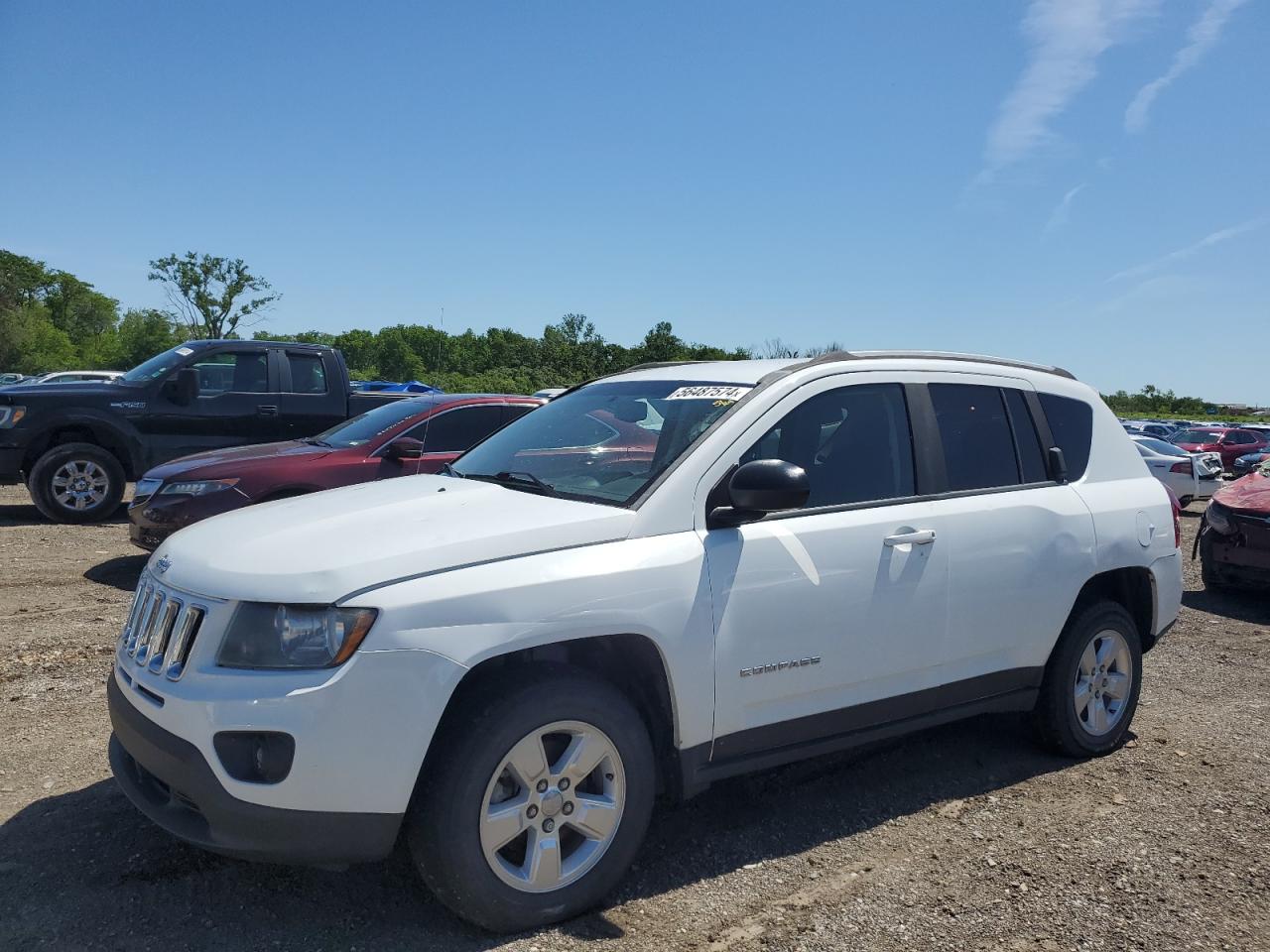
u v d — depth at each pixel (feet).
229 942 9.34
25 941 9.25
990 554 13.19
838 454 12.46
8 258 320.29
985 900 10.59
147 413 34.45
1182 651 22.65
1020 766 14.65
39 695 16.25
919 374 13.58
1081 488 14.89
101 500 34.35
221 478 23.86
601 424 12.97
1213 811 13.11
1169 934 10.02
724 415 11.75
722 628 10.73
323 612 8.96
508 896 9.40
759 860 11.44
